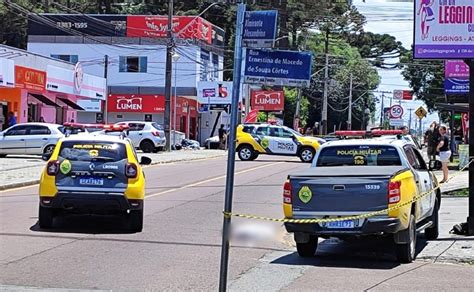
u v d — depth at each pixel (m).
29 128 31.23
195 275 9.41
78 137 13.23
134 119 62.31
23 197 18.28
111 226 13.64
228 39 74.88
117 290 8.45
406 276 9.69
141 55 62.75
